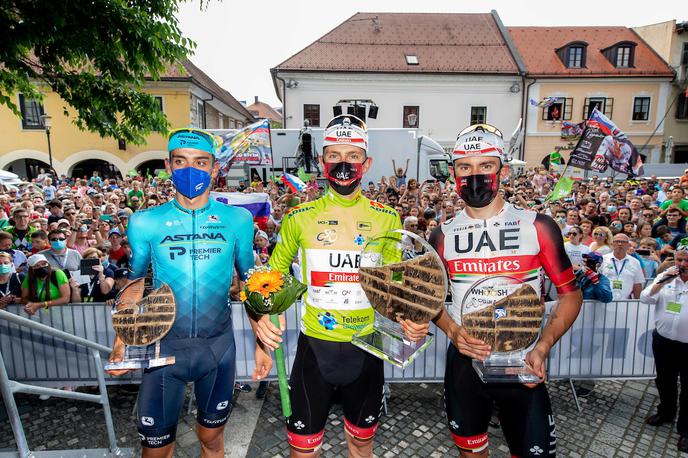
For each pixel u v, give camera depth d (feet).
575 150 22.98
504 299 6.25
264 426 11.36
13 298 12.93
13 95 16.12
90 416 11.65
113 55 14.05
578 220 20.75
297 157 46.06
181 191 6.84
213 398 7.02
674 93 79.87
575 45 78.84
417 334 6.10
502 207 7.13
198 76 78.28
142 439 6.68
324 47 77.36
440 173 48.93
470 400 6.90
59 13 11.89
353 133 7.06
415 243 7.13
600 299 12.41
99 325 12.51
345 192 7.20
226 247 7.13
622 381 13.88
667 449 10.43
